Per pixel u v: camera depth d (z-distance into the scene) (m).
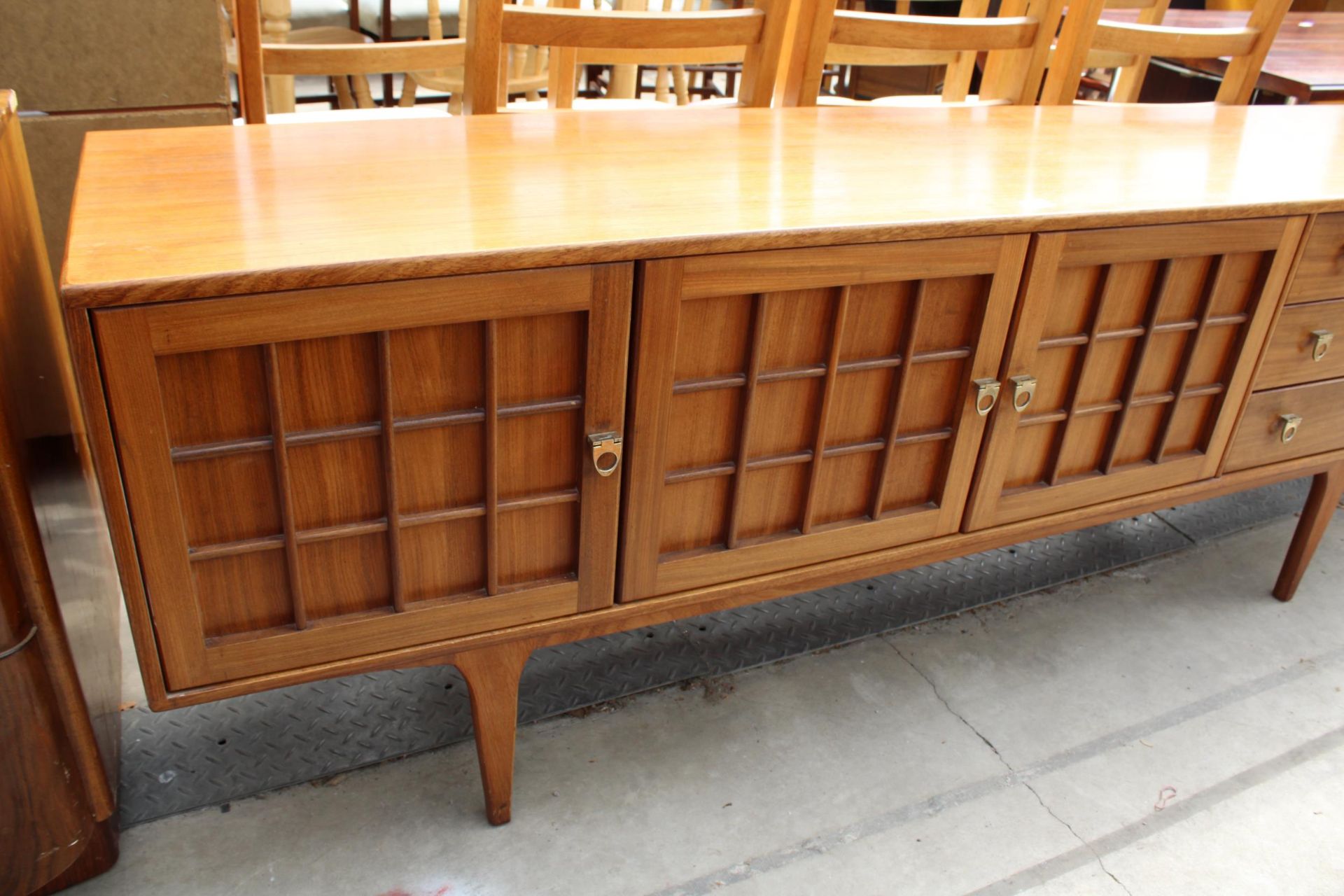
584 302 1.03
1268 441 1.64
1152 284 1.37
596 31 1.59
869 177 1.35
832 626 1.81
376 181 1.18
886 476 1.34
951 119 1.79
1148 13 2.44
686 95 3.40
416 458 1.06
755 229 1.07
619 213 1.11
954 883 1.32
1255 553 2.11
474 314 0.98
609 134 1.52
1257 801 1.49
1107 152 1.59
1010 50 2.03
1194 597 1.96
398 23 3.30
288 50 1.80
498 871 1.29
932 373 1.29
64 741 1.09
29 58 1.53
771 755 1.51
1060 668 1.75
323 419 0.99
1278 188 1.41
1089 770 1.53
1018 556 2.05
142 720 1.47
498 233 1.01
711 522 1.28
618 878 1.29
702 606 1.32
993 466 1.40
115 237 0.94
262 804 1.36
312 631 1.09
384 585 1.13
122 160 1.21
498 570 1.17
